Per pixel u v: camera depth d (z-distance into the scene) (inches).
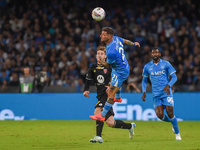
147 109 1704.0
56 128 1386.6
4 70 2399.1
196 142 1002.7
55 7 2896.2
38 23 2792.8
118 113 1701.5
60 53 2524.6
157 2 2839.6
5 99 1742.1
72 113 1731.1
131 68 2292.1
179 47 2516.0
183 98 1724.9
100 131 943.0
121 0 2893.7
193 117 1717.5
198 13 2743.6
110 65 925.8
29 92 1824.6
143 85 1147.3
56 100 1738.4
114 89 924.0
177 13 2731.3
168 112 1075.3
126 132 1293.1
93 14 1001.5
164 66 1093.1
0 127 1398.9
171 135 1213.7
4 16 2856.8
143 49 2482.8
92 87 1815.9
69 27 2755.9
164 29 2635.3
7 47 2650.1
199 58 2359.7
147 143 978.1
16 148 869.2
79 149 847.7
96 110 976.9
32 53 2450.8
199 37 2586.1
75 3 2908.5
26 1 2920.8
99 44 2608.3
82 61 2384.4
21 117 1732.3
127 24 2738.7
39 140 1045.8
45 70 2191.2
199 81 2084.2
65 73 2304.4
